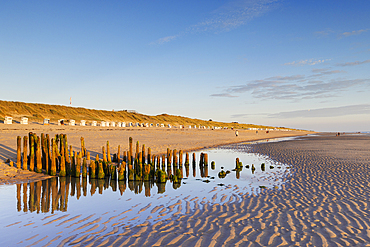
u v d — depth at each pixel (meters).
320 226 5.93
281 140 49.06
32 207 8.13
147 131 46.44
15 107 52.78
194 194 9.56
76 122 52.50
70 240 5.49
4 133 25.39
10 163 13.73
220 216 6.84
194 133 54.84
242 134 68.94
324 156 20.09
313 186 10.08
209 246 5.00
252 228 5.90
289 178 11.97
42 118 51.66
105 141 27.28
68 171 13.23
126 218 6.90
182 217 6.86
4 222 6.73
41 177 12.70
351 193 8.87
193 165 16.89
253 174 13.64
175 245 5.08
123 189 10.73
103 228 6.17
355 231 5.60
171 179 12.80
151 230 5.95
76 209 7.89
